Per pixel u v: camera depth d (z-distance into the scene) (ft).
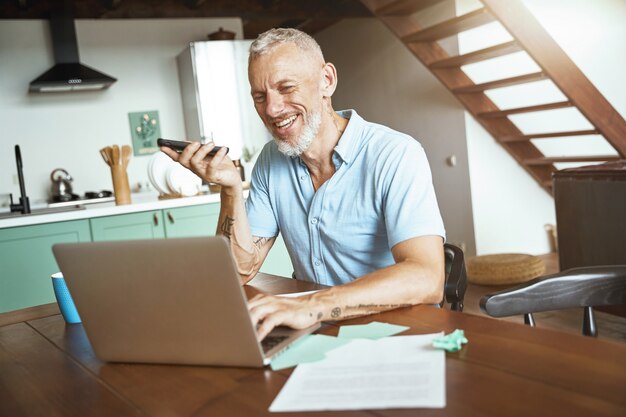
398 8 16.80
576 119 17.94
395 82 20.72
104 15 18.24
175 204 12.44
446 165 19.07
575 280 4.69
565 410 2.63
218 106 18.79
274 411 2.94
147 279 3.58
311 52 5.49
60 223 11.59
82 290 3.84
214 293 3.41
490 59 16.90
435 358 3.32
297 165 6.10
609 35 17.57
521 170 18.76
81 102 18.98
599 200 10.61
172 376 3.61
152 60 19.77
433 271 4.75
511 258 15.51
